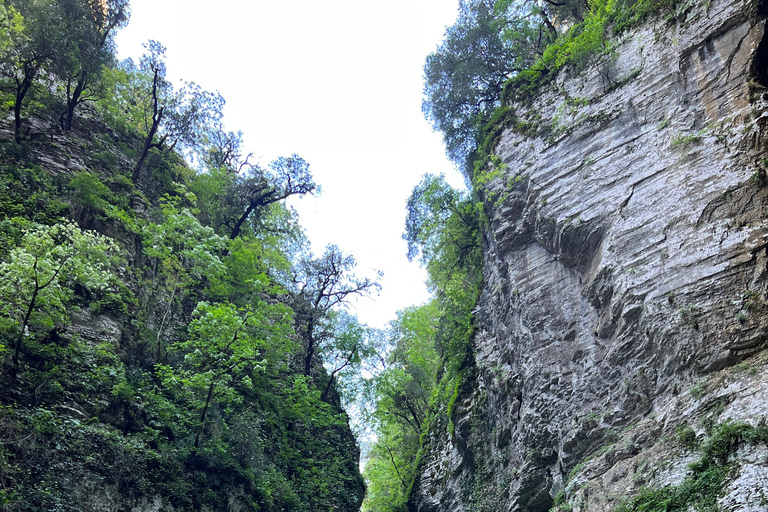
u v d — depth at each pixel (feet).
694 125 68.44
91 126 110.22
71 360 73.51
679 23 74.28
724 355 56.03
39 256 67.10
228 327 80.23
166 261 93.56
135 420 75.10
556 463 73.20
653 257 65.72
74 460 65.05
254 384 102.68
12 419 62.64
